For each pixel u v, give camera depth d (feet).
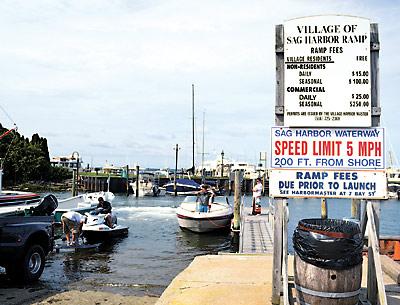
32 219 36.91
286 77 18.72
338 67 18.48
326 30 18.53
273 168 18.69
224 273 23.65
